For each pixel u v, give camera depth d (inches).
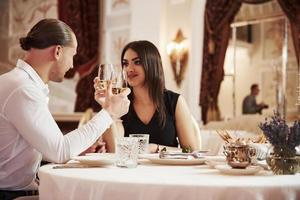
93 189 57.6
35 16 320.2
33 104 75.5
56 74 83.8
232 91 232.7
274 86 215.8
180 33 261.9
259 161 78.9
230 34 235.6
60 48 82.0
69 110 309.6
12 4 326.3
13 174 81.6
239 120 215.5
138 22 282.2
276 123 67.8
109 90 80.6
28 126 74.7
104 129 78.7
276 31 217.2
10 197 81.4
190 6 256.2
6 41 325.4
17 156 80.8
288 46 212.4
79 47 303.9
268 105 217.0
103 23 305.4
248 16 227.9
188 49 256.5
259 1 223.5
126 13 290.8
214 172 66.4
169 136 114.1
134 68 114.0
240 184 54.4
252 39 225.9
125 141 72.7
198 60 252.5
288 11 212.5
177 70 261.7
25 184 83.2
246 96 226.5
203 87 245.8
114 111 79.9
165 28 271.6
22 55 321.1
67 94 310.8
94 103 298.8
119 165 72.9
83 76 303.9
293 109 207.8
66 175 61.7
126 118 116.5
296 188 55.8
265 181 56.9
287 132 66.1
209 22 244.8
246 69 227.6
